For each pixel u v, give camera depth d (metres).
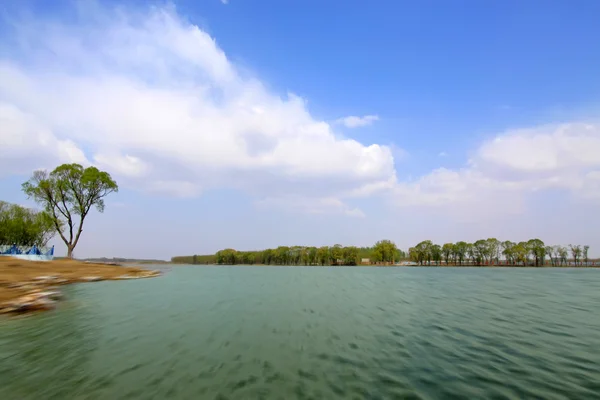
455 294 32.47
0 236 74.75
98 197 67.06
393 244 168.00
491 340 14.31
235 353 12.02
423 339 14.37
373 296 30.45
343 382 9.41
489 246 171.25
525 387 9.23
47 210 62.16
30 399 8.04
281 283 45.53
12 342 13.13
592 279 58.69
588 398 8.52
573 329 16.62
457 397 8.52
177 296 28.33
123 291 30.73
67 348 12.37
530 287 41.12
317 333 15.28
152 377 9.56
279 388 8.89
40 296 23.89
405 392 8.77
